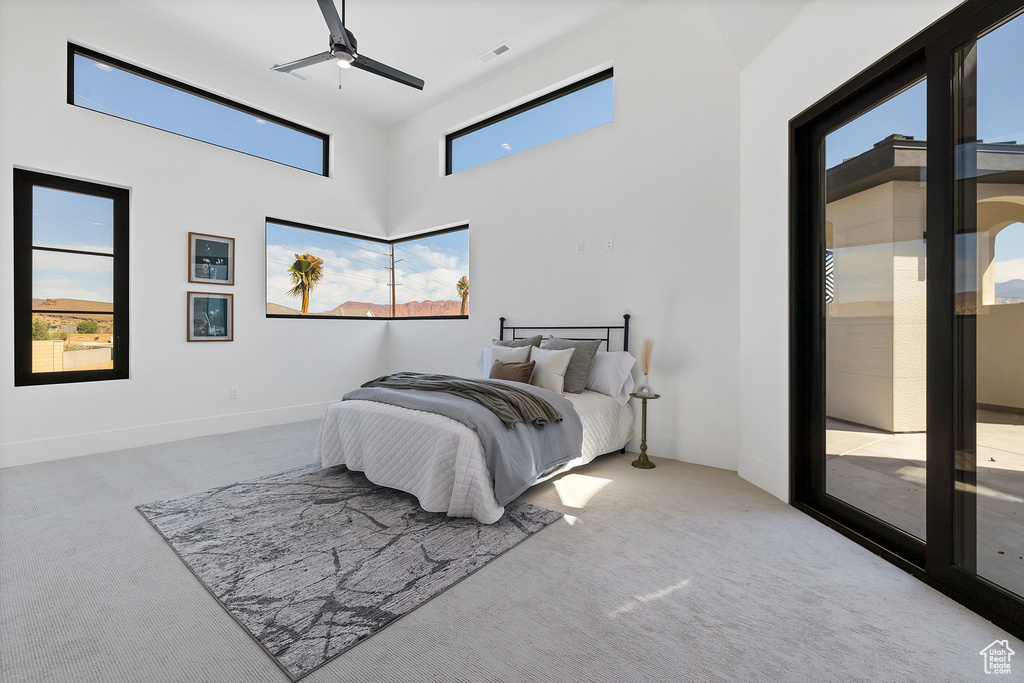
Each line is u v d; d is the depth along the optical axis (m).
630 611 1.56
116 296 3.74
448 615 1.54
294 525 2.23
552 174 4.23
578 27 3.90
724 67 3.25
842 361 2.27
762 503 2.57
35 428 3.30
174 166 3.99
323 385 5.13
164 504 2.49
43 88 3.31
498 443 2.31
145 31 3.80
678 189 3.47
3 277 3.17
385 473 2.59
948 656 1.34
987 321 1.53
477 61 4.37
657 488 2.81
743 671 1.28
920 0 1.75
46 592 1.65
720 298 3.27
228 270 4.34
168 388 3.95
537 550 2.00
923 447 1.80
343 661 1.32
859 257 2.14
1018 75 1.43
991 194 1.51
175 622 1.49
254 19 3.73
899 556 1.89
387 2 3.55
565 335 4.12
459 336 5.02
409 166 5.54
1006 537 1.48
